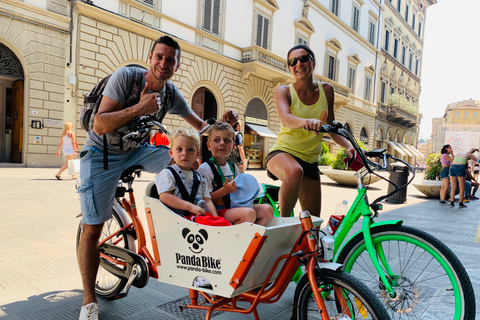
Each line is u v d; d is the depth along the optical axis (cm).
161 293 288
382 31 3300
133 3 1380
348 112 2805
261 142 2061
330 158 1516
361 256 244
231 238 190
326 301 200
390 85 3612
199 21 1642
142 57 1427
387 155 243
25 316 240
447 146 933
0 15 1098
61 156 1253
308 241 199
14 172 1023
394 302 224
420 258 239
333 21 2525
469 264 388
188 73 1595
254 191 241
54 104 1224
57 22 1207
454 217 703
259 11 1944
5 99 1284
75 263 339
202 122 290
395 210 771
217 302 209
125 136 226
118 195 255
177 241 211
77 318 240
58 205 582
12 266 324
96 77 1309
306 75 272
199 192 232
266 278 208
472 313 202
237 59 1842
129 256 241
